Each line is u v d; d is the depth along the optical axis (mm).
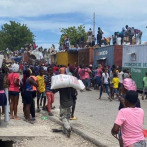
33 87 9531
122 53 20703
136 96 4422
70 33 57094
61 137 7742
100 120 9711
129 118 4254
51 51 41219
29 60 44688
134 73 19141
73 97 9484
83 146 7039
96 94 17578
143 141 4223
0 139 7336
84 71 19656
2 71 9602
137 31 23766
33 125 8953
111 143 6855
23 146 7000
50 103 10180
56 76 8086
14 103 9484
